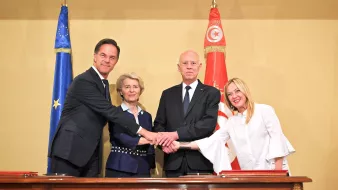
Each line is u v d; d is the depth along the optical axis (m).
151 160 3.84
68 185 2.79
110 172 3.62
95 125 3.48
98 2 4.56
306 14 4.57
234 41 4.54
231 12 4.57
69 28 4.53
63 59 4.18
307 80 4.52
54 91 4.12
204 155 3.50
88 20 4.55
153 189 2.79
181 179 2.78
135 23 4.55
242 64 4.53
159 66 4.51
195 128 3.54
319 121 4.48
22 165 4.40
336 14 4.56
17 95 4.49
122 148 3.66
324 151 4.44
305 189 4.41
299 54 4.54
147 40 4.54
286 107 4.48
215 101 3.65
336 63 4.54
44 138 4.43
